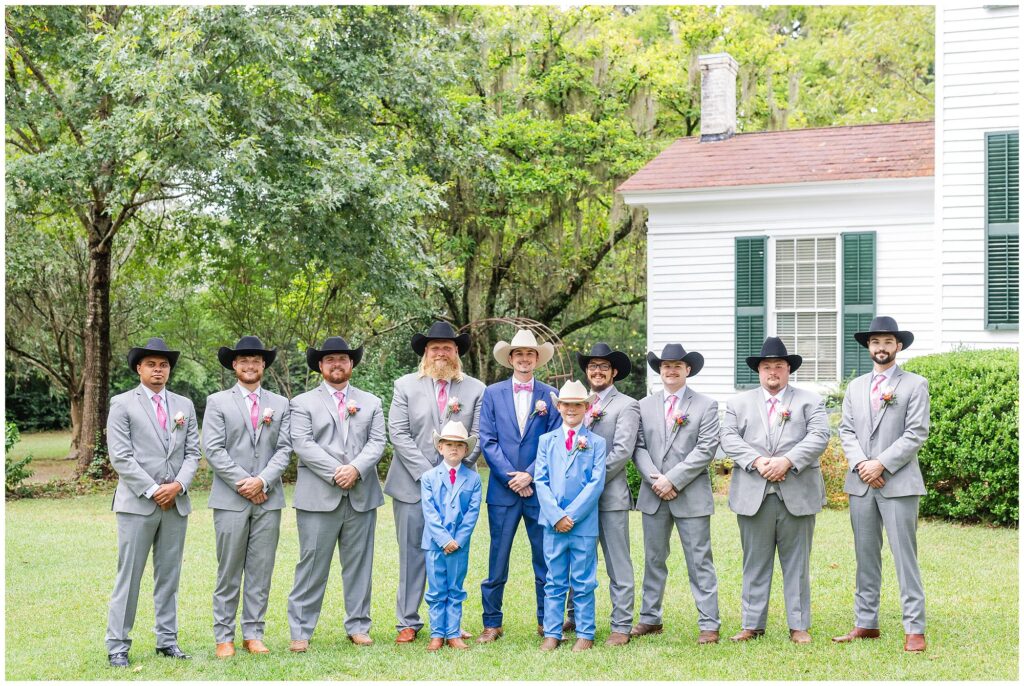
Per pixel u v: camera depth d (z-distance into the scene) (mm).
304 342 18438
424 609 7645
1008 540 9242
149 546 6285
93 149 13969
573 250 20625
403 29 16516
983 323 11992
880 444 6422
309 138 14273
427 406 6914
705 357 15039
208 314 20047
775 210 14641
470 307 19234
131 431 6328
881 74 25391
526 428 6832
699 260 15094
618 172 18453
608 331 26469
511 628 6980
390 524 11594
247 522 6441
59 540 10664
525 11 19141
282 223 13914
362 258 15133
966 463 9953
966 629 6562
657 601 6738
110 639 6117
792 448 6516
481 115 17609
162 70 12914
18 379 24297
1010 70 11875
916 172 13617
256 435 6574
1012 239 11852
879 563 6469
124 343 20594
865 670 5719
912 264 13875
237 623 7250
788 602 6445
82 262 18406
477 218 18438
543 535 6641
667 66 21109
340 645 6531
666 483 6582
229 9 13523
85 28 15266
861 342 6852
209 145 13688
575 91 19203
